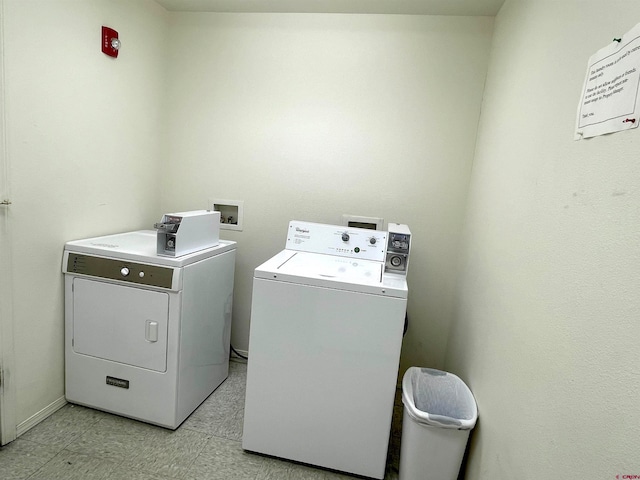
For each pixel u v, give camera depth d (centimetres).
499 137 149
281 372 146
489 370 126
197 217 170
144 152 211
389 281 144
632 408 58
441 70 193
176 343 156
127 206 201
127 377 164
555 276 87
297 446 149
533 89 116
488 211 152
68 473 137
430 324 211
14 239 140
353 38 200
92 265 159
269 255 224
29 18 135
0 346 139
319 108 207
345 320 138
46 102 146
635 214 61
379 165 205
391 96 200
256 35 209
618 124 68
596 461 65
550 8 108
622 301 62
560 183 90
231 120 218
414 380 157
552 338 85
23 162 139
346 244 180
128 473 140
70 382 171
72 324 166
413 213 205
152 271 153
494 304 129
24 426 153
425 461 132
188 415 175
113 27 176
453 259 204
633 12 67
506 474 102
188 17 214
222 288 194
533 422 90
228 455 154
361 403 142
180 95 222
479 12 183
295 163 214
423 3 179
